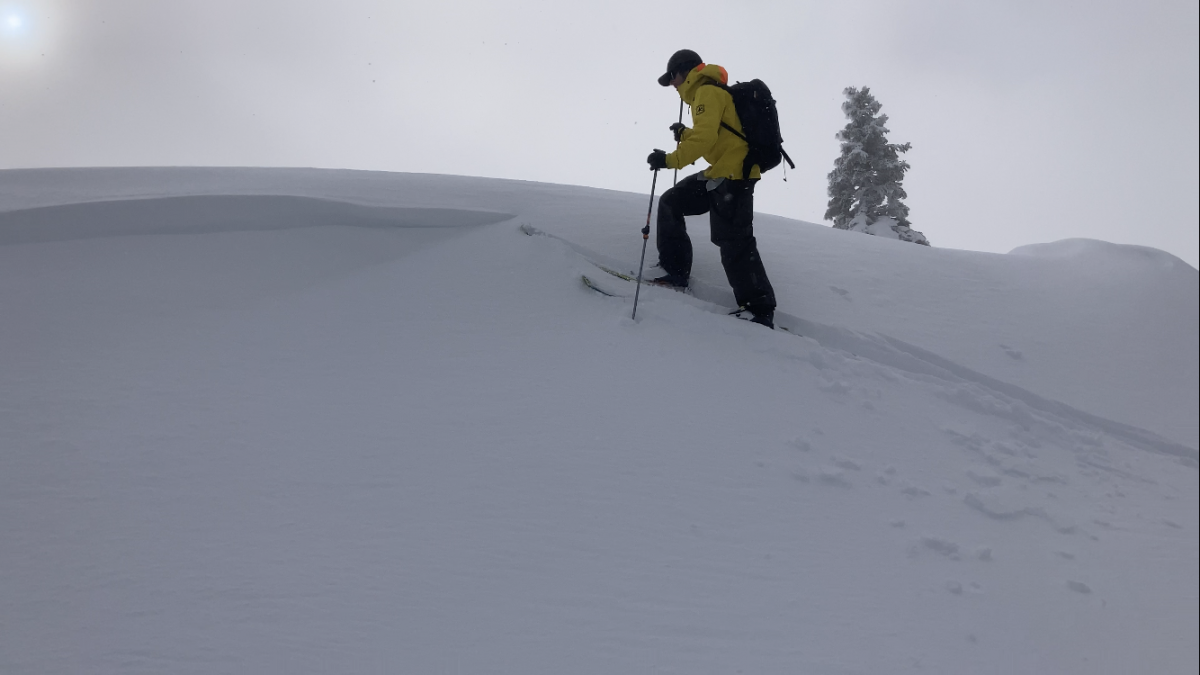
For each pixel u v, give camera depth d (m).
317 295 4.58
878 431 3.81
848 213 22.27
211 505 2.64
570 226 5.93
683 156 4.53
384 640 2.11
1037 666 2.28
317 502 2.70
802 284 5.71
